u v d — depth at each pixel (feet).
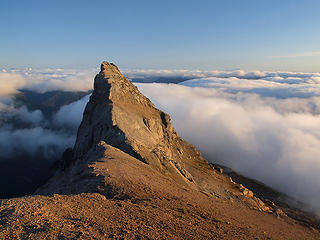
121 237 46.29
